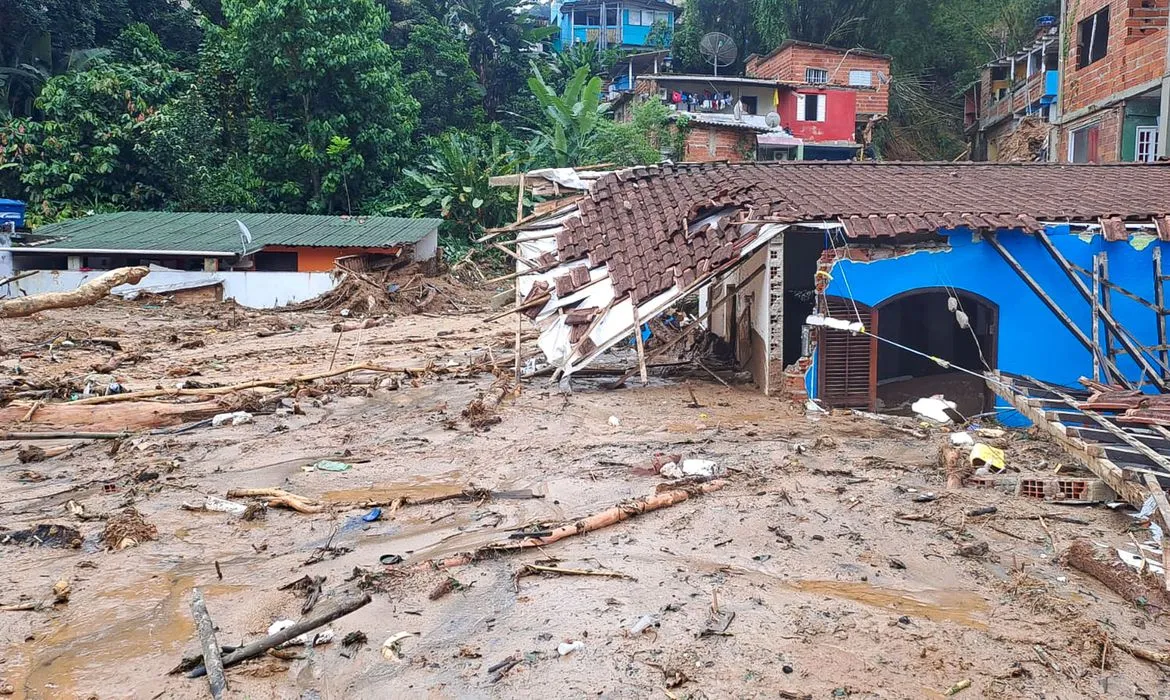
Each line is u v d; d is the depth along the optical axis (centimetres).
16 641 542
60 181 3247
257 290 2703
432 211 3719
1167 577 582
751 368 1396
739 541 695
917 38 4628
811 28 4591
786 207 1248
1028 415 1012
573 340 1288
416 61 4556
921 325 1554
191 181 3434
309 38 3522
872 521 741
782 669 493
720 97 4188
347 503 808
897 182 1493
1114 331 1181
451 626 551
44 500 826
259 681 487
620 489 831
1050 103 3347
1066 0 2594
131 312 2405
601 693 469
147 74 3550
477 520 755
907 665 500
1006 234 1225
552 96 3675
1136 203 1298
